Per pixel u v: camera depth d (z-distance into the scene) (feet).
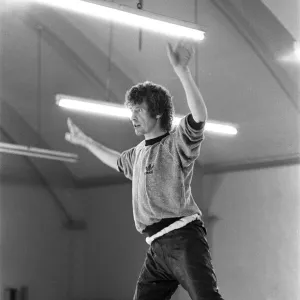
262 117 29.04
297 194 28.22
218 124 26.37
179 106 31.96
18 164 43.73
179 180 6.78
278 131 28.50
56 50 34.83
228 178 32.12
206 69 29.48
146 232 7.09
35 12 32.63
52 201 45.27
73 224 43.98
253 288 30.14
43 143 40.91
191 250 6.66
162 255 6.88
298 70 26.25
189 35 16.29
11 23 33.78
